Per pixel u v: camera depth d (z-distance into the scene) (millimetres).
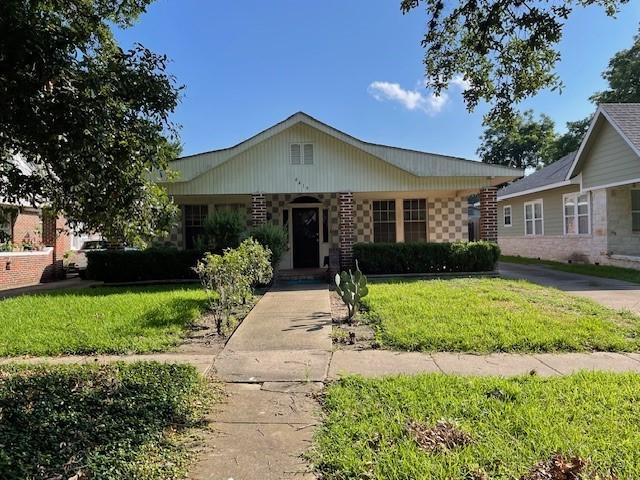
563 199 19094
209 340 6672
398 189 14055
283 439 3561
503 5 5180
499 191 25406
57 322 7488
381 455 3178
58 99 3596
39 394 4332
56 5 4023
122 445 3344
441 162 13906
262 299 10148
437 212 17156
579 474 2834
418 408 3941
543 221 20969
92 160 3945
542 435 3396
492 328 6613
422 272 13844
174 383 4668
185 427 3768
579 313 7773
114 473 2973
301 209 16891
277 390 4645
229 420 3932
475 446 3250
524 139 43531
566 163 20500
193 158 13555
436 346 5969
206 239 13844
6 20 3377
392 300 8828
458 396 4191
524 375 4809
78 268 18125
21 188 4574
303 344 6266
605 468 2947
